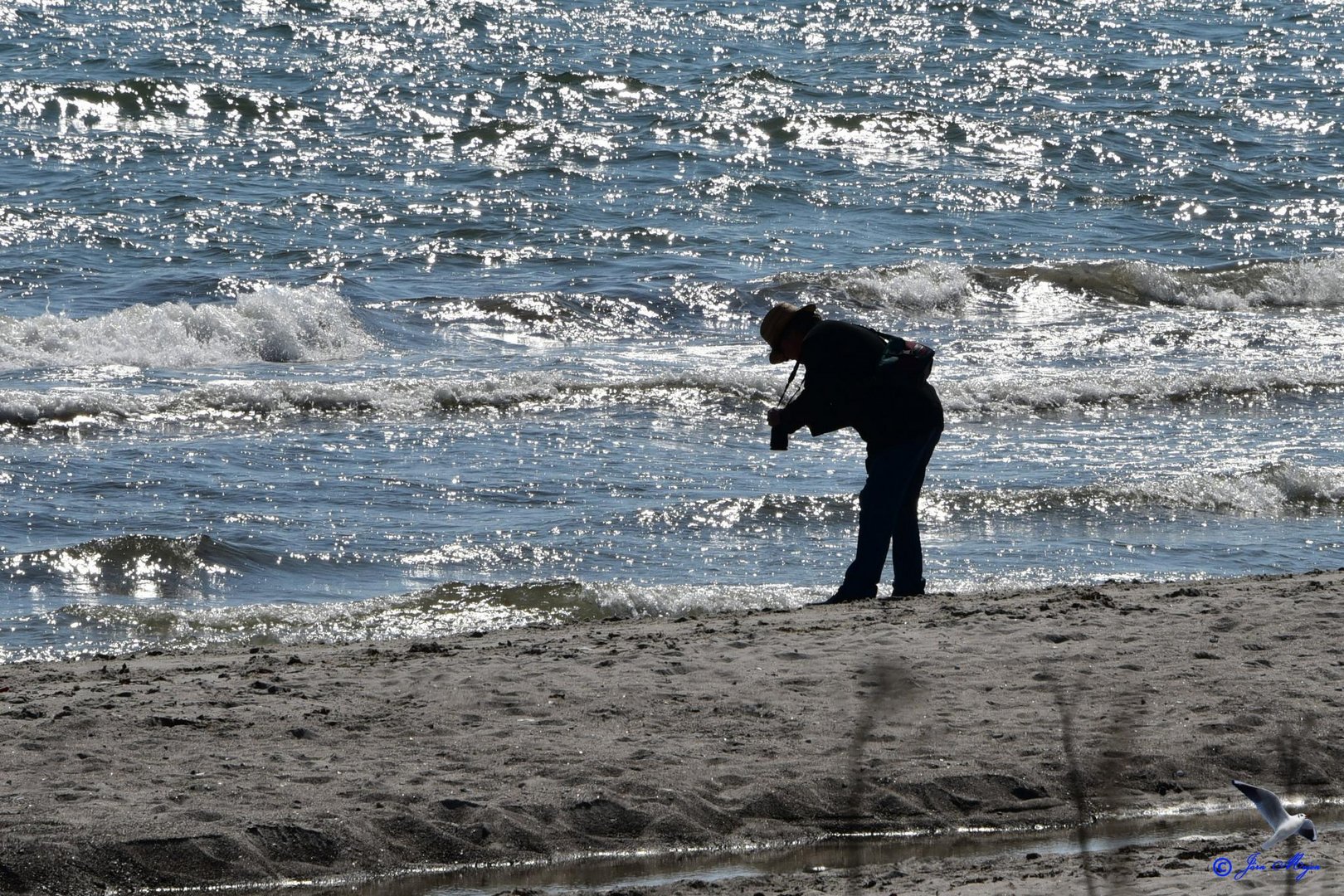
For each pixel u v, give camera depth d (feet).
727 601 135.03
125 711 86.07
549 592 134.31
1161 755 81.15
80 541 151.53
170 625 125.70
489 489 176.45
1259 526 168.55
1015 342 272.92
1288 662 97.71
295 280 297.33
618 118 475.72
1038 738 83.10
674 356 254.47
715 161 429.38
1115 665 96.63
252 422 205.36
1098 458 197.26
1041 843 72.28
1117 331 282.77
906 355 116.37
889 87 540.52
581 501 172.76
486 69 535.19
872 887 64.59
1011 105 520.83
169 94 454.40
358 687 92.07
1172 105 529.45
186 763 77.36
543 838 71.05
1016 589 131.95
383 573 146.10
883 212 384.47
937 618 109.29
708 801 74.74
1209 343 275.59
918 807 75.56
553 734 83.05
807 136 461.78
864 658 97.76
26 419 198.49
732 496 175.94
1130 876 62.44
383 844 69.51
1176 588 123.34
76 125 433.07
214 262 309.42
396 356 249.96
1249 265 322.75
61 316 245.65
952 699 89.45
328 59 539.70
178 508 164.66
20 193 357.00
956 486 181.88
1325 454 201.16
